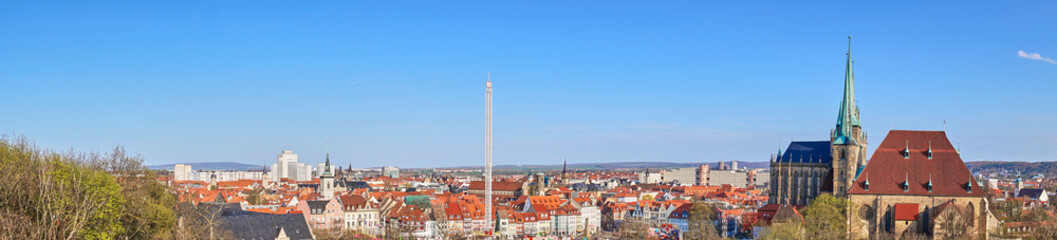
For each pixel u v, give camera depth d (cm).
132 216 17488
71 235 14375
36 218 14825
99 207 16138
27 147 18162
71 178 16150
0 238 13525
